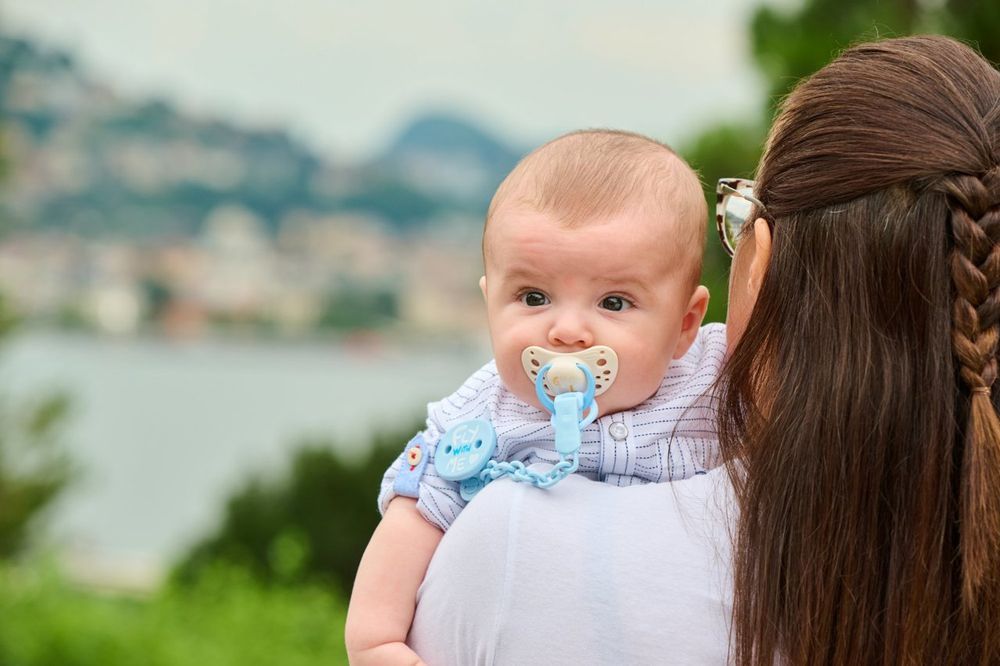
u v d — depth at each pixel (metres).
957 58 1.54
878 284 1.45
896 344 1.44
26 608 6.80
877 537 1.43
